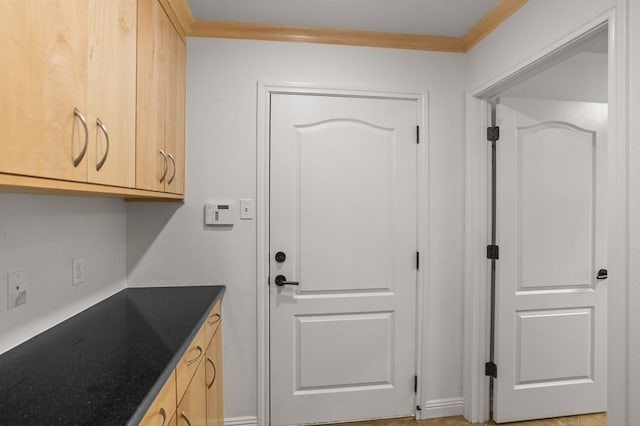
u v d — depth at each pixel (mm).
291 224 2080
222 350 2014
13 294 1088
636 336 1134
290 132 2070
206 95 1994
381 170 2150
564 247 2117
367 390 2150
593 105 2148
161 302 1667
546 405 2125
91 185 947
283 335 2076
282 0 1771
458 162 2221
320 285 2104
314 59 2078
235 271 2029
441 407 2199
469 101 2162
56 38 782
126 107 1160
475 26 2014
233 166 2018
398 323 2178
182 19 1837
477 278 2133
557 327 2121
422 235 2174
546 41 1559
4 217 1049
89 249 1558
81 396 807
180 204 1983
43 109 741
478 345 2133
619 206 1181
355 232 2131
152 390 838
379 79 2137
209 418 1604
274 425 2074
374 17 1933
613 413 1193
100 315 1461
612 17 1216
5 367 965
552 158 2109
